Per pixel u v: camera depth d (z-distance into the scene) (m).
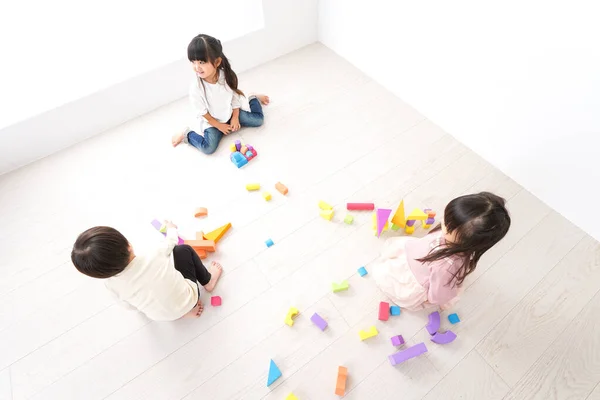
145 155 2.13
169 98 2.36
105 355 1.52
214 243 1.71
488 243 1.22
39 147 2.10
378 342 1.53
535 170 1.84
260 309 1.61
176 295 1.38
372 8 2.14
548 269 1.70
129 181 2.02
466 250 1.25
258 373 1.48
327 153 2.11
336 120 2.26
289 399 1.39
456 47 1.84
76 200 1.95
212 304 1.62
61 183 2.02
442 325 1.57
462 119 2.05
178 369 1.49
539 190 1.88
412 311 1.60
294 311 1.57
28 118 1.96
